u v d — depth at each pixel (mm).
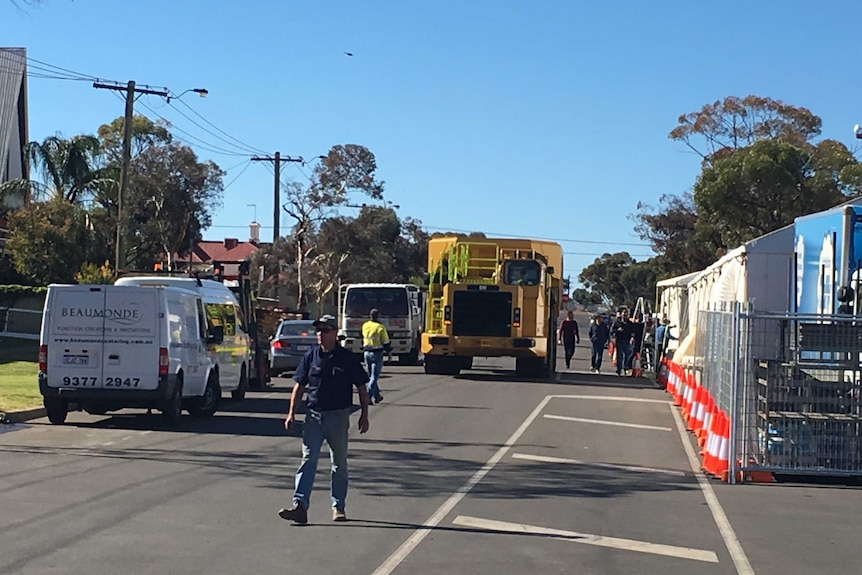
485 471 12961
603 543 9086
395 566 8000
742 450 12758
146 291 16656
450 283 29531
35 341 38094
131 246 50469
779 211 46781
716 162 48250
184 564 7949
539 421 18766
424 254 77812
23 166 49312
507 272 29500
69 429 16469
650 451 15469
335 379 9609
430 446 15133
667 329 28031
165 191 52594
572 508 10703
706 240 52812
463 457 14125
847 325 12789
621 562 8414
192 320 18125
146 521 9492
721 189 46906
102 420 17844
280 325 30188
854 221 13953
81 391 16562
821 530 9961
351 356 9734
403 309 35875
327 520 9711
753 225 47438
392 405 21031
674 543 9203
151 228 52000
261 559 8148
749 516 10594
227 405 20953
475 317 29516
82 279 33969
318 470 12633
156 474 12125
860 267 13859
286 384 26797
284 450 14359
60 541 8641
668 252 59062
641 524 10000
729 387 13008
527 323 29422
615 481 12594
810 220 15758
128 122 35125
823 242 15039
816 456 12703
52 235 40844
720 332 13875
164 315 16688
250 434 16125
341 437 9633
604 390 26250
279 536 8992
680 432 17906
